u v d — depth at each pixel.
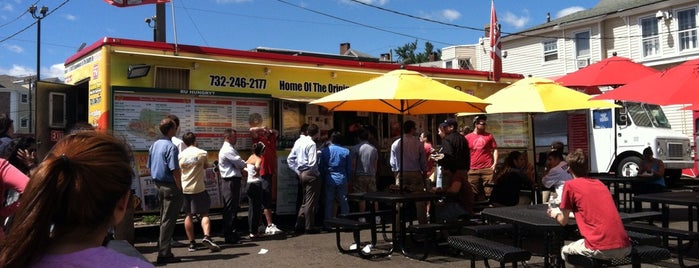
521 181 7.70
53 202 1.33
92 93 8.01
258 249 7.37
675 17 23.05
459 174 7.24
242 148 8.81
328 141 8.95
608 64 9.03
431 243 7.48
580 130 15.76
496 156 9.42
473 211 7.58
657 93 5.86
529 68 28.17
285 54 10.14
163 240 6.46
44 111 8.24
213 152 8.56
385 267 6.27
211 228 9.41
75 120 8.62
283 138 9.27
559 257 5.16
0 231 2.97
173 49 8.21
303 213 8.62
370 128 10.20
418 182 8.48
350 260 6.65
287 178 9.32
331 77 9.83
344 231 8.12
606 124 15.33
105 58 7.69
